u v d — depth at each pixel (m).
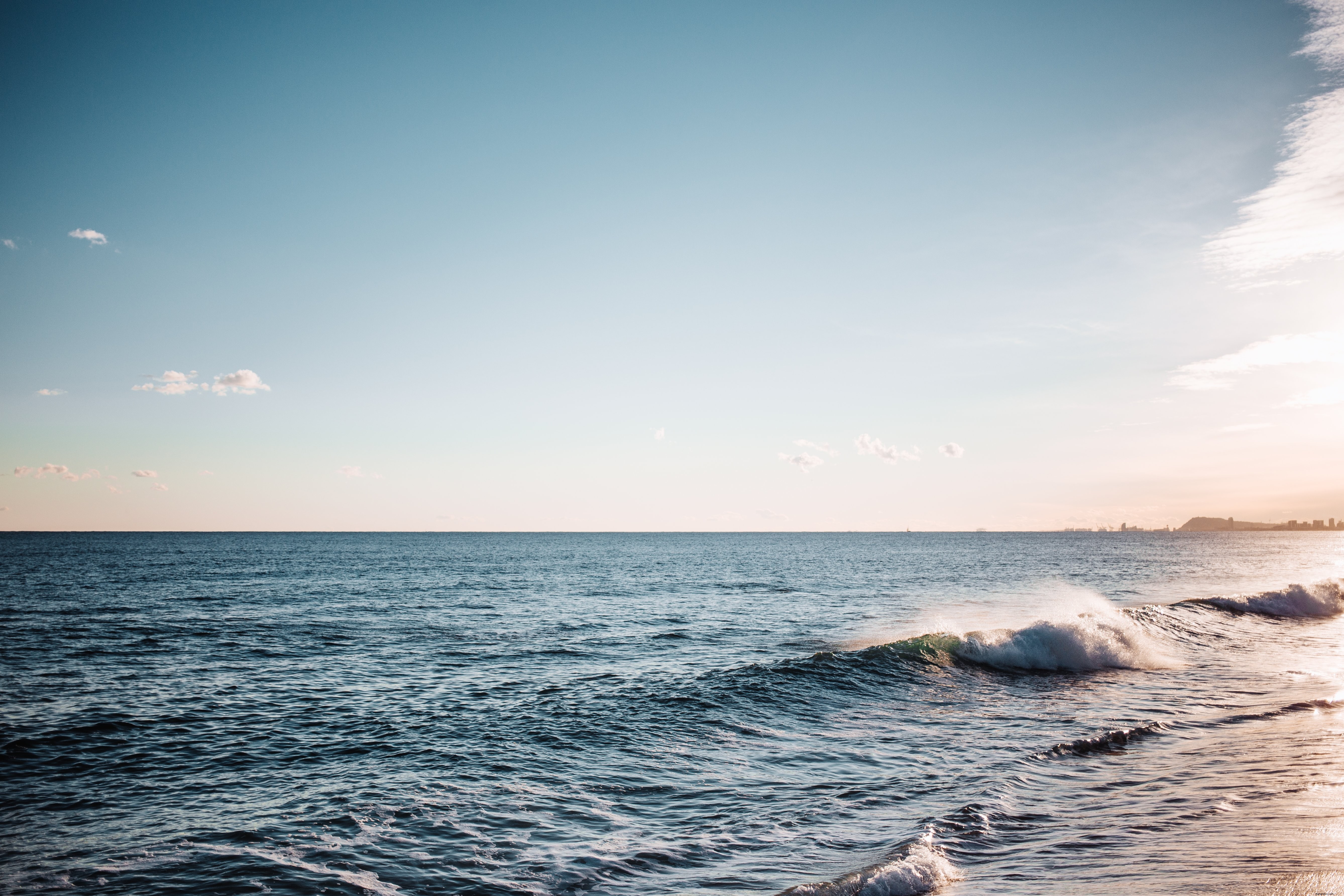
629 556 106.81
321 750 12.11
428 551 123.38
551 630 28.45
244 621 29.83
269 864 7.77
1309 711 14.58
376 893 7.12
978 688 17.39
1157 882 6.81
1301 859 7.29
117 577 54.28
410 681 18.09
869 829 8.70
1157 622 26.41
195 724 13.73
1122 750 12.13
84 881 7.38
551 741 12.59
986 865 7.52
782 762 11.59
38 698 15.62
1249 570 73.25
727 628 29.45
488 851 8.12
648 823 9.01
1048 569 75.12
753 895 7.01
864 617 33.34
